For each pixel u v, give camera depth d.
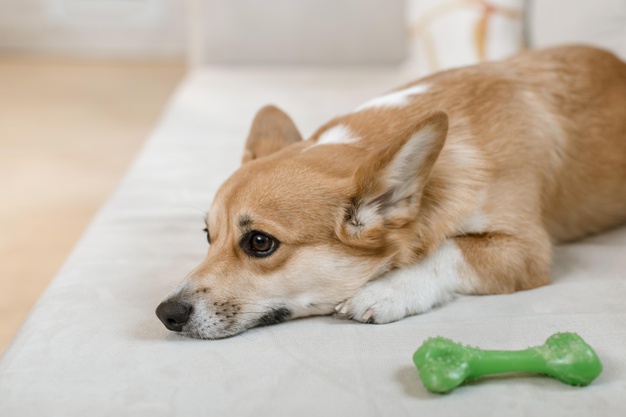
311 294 0.86
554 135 0.98
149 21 2.85
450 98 0.95
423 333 0.83
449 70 1.02
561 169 0.99
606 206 1.04
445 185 0.90
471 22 1.45
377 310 0.85
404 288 0.87
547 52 1.06
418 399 0.74
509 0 1.43
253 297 0.85
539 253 0.92
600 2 1.32
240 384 0.77
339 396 0.75
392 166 0.84
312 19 1.77
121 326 0.86
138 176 1.23
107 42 2.88
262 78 1.71
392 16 1.77
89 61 2.82
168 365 0.80
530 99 0.98
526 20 1.45
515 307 0.87
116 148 1.89
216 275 0.85
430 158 0.84
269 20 1.77
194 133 1.40
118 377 0.78
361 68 1.79
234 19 1.77
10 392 0.77
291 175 0.86
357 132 0.93
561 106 1.00
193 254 1.01
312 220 0.85
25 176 1.69
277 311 0.87
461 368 0.74
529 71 1.01
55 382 0.78
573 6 1.35
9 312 1.16
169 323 0.84
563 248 1.02
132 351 0.82
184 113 1.49
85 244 1.04
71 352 0.82
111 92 2.42
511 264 0.90
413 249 0.88
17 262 1.30
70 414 0.74
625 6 1.31
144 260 1.00
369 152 0.90
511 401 0.74
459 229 0.91
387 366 0.78
